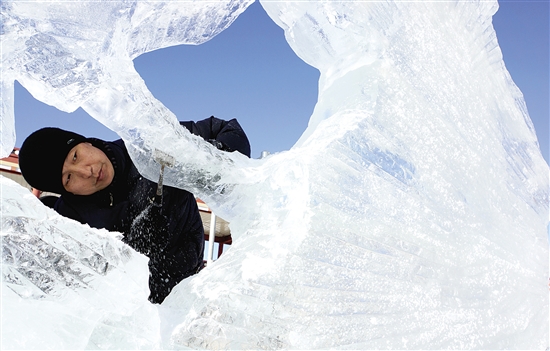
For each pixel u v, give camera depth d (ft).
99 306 2.73
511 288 4.41
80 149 5.42
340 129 3.87
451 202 4.15
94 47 3.09
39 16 2.91
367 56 4.15
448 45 4.46
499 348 3.97
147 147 3.58
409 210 3.89
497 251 4.42
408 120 4.06
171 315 3.25
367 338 3.31
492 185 4.56
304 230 3.37
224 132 6.11
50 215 2.72
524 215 4.93
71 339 2.59
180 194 5.68
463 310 3.89
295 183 3.64
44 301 2.60
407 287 3.65
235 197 3.86
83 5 3.03
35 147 5.31
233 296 3.08
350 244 3.51
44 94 3.05
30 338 2.49
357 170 3.75
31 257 2.59
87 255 2.73
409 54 4.21
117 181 5.61
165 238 5.71
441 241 4.00
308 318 3.15
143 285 2.90
